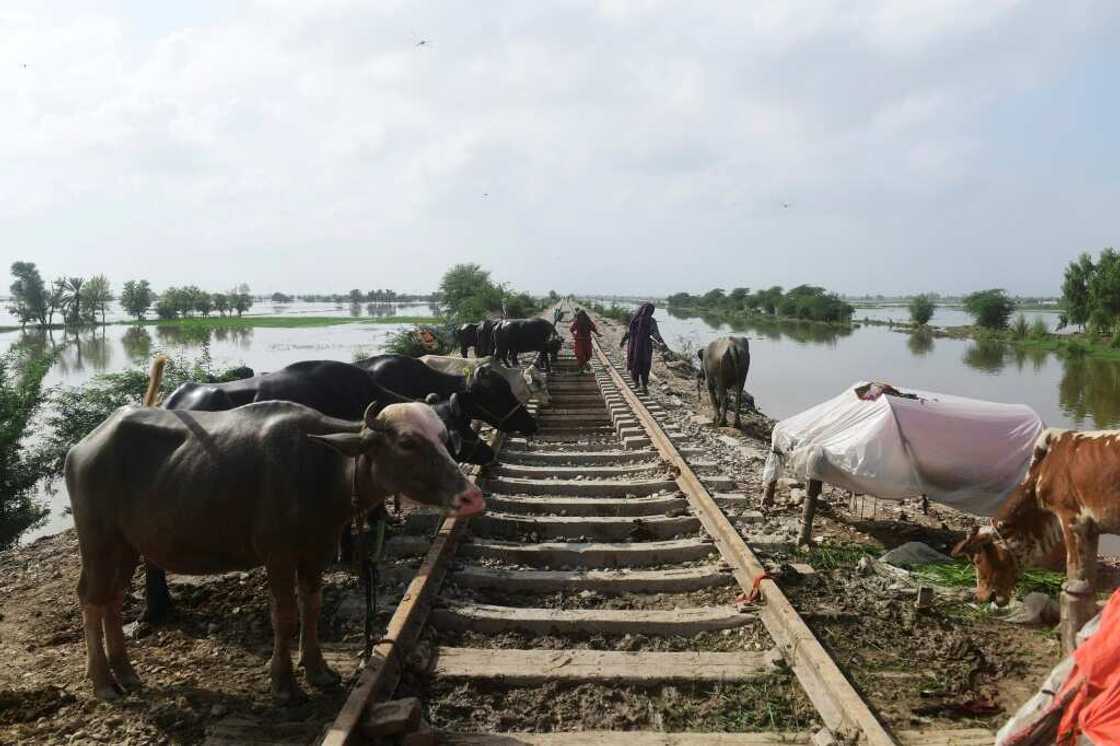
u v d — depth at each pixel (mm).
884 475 7223
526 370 16031
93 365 35844
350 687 4758
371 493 4625
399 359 9352
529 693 4766
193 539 4633
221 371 17438
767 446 12820
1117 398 24297
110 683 4727
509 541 7574
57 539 8891
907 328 71438
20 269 80062
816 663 4664
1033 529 5680
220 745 4168
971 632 5625
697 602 6133
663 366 26109
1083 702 2773
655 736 4215
